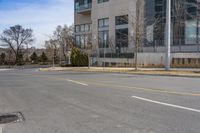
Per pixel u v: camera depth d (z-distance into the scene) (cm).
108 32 5194
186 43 3859
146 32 4256
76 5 6228
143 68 3469
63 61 8031
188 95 1162
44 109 945
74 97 1185
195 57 3575
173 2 3981
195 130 647
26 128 708
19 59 9294
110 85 1614
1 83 1962
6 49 9788
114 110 884
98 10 5412
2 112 917
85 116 816
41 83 1878
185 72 2531
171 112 836
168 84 1628
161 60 3869
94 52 5216
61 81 1983
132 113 832
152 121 734
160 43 4119
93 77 2305
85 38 6009
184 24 3888
